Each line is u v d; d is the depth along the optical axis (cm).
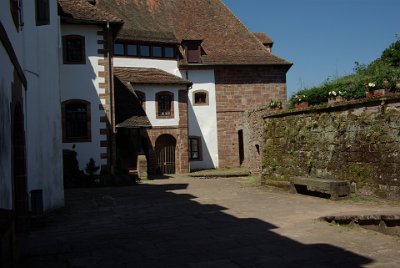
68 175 2094
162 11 3403
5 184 607
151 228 898
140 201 1412
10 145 671
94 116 2211
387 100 1029
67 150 2164
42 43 1245
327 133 1251
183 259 636
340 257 611
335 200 1134
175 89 2880
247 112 2503
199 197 1429
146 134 2808
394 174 1004
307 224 844
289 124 1452
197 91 3172
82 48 2209
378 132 1052
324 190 1159
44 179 1232
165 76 2930
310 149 1332
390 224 732
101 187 2038
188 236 798
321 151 1278
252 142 2334
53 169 1290
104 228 930
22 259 671
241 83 3253
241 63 3219
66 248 739
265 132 1609
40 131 1220
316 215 935
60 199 1323
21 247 754
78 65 2202
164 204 1298
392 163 1010
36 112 1190
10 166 666
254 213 1020
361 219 781
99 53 2233
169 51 3119
